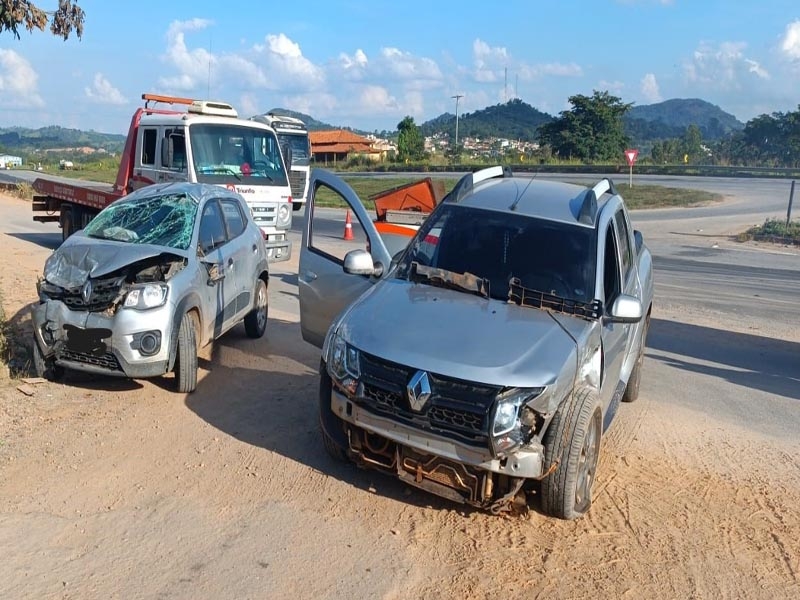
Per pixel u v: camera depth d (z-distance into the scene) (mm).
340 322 5020
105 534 4344
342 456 5242
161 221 7512
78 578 3906
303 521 4578
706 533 4766
